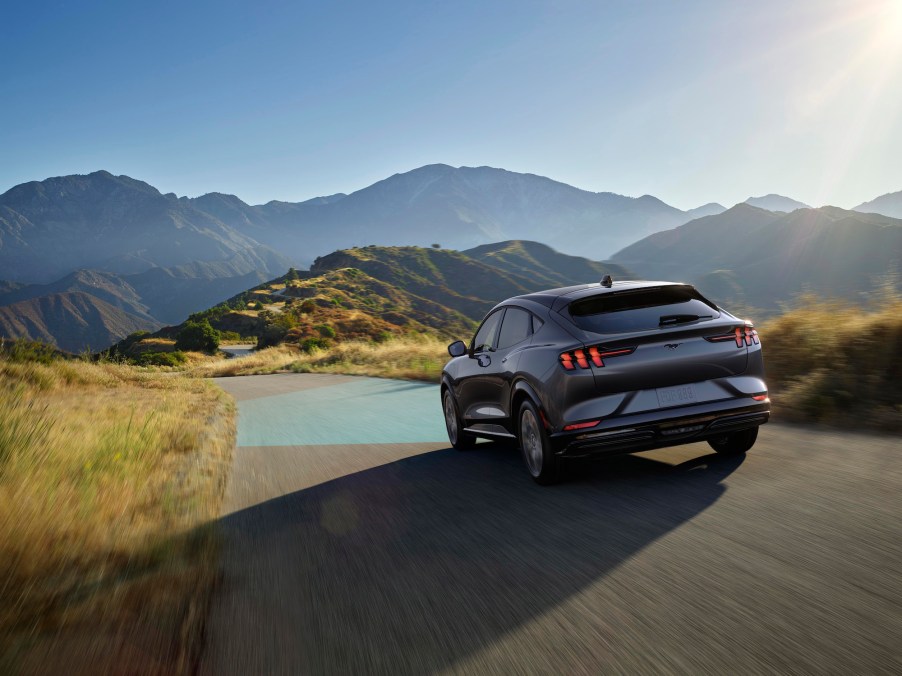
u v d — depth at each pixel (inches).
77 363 797.2
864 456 228.2
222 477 300.0
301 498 252.2
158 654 121.5
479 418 288.5
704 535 165.8
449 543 181.0
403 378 772.6
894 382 303.6
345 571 165.6
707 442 271.3
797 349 366.6
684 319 214.7
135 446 319.6
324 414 517.0
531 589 143.3
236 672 115.3
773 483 204.7
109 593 148.0
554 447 214.5
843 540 153.5
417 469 286.8
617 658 109.9
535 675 107.2
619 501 203.8
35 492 205.5
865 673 97.9
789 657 104.5
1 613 136.1
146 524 203.3
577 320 219.6
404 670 112.9
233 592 155.2
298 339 3097.9
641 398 205.3
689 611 124.6
